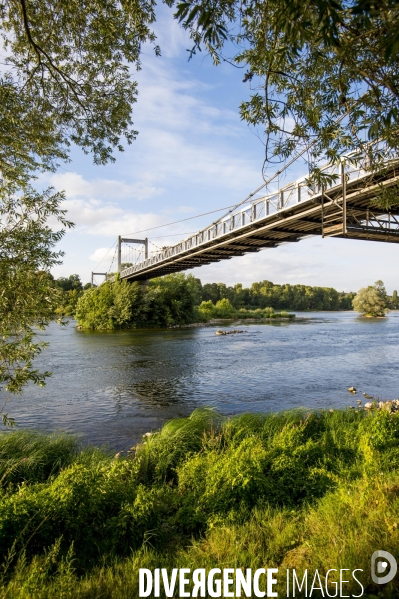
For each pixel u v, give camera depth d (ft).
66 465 19.81
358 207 43.45
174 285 180.96
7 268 13.09
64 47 16.84
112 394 42.98
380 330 133.18
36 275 13.97
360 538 9.71
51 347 88.33
